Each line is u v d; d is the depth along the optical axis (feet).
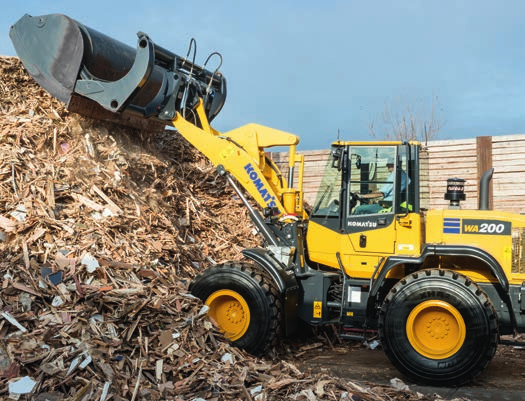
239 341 20.59
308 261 22.61
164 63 25.04
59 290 17.76
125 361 15.81
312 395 15.71
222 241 28.32
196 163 33.04
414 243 20.51
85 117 26.78
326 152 38.19
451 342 18.86
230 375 16.79
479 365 18.47
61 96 25.05
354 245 21.20
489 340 18.42
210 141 23.80
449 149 36.55
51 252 19.80
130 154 27.43
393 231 20.76
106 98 23.89
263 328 20.43
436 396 17.25
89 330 16.43
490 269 20.45
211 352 18.16
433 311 18.99
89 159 25.39
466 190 35.99
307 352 23.68
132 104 25.52
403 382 19.26
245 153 23.29
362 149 21.38
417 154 20.85
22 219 21.04
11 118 25.88
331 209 21.68
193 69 26.02
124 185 25.41
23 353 14.43
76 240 20.93
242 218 30.55
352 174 21.45
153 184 27.50
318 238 21.77
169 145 32.96
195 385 15.78
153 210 25.75
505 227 20.34
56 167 24.07
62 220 21.72
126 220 23.32
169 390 15.25
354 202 21.39
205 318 19.54
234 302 20.97
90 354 15.17
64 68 24.71
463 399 16.89
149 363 16.29
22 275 17.81
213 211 30.50
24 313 16.06
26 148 24.41
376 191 21.16
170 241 24.29
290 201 22.74
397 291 19.30
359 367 21.18
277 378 16.96
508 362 22.82
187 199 29.19
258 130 23.62
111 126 27.91
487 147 35.58
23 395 13.19
